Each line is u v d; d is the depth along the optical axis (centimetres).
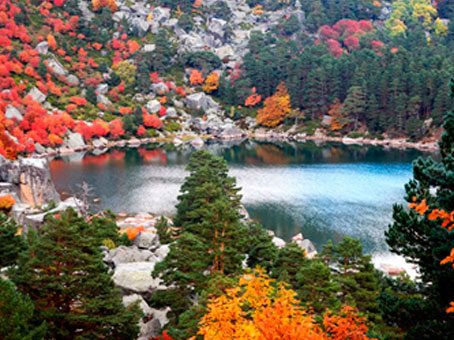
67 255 2192
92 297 2250
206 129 16950
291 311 1300
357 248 2958
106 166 10612
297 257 2983
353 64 17225
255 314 1304
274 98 17550
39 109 13675
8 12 17750
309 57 18138
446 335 1480
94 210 6975
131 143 15025
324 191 8175
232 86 19238
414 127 14425
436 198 1689
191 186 5497
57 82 16588
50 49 17825
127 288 3164
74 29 19612
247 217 6350
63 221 2262
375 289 2794
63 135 13462
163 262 2820
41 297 2158
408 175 9512
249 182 8888
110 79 17912
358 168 10312
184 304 2683
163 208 7119
